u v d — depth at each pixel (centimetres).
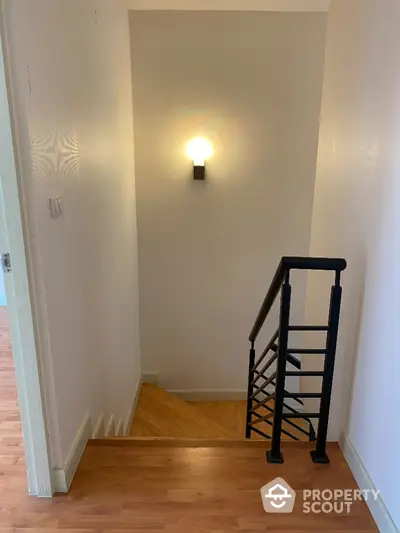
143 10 339
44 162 161
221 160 375
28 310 162
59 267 179
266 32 346
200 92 360
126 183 333
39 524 172
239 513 178
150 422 362
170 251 397
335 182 265
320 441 207
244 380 432
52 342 172
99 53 240
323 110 311
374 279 186
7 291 162
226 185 381
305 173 377
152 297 409
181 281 405
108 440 220
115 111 286
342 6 257
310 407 330
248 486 192
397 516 160
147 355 426
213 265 401
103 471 199
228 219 389
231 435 353
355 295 211
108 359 271
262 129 368
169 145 371
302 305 407
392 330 167
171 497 185
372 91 197
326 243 286
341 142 253
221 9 340
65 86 182
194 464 204
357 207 215
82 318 212
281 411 202
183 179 380
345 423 219
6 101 141
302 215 387
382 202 180
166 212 388
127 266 340
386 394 171
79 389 209
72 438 199
